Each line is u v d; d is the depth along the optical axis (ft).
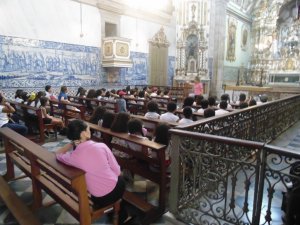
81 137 8.09
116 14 41.73
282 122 25.76
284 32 66.08
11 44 29.19
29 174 10.76
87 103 26.07
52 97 26.86
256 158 8.12
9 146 12.97
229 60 59.06
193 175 10.08
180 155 10.18
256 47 67.00
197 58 52.01
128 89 36.32
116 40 37.91
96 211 8.36
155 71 51.67
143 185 13.12
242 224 8.89
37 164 10.15
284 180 7.88
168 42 54.03
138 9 45.83
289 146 21.09
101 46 39.73
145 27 48.03
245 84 66.85
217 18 49.42
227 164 9.03
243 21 63.26
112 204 8.66
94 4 38.01
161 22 51.80
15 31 29.43
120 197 8.80
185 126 10.53
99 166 8.10
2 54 28.53
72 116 22.93
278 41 66.54
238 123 15.25
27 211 9.73
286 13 65.16
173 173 10.39
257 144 7.90
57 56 34.04
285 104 26.14
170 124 13.20
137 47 46.80
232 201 9.18
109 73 41.52
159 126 11.52
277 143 22.07
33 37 31.19
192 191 10.46
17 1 29.30
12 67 29.50
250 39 68.49
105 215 10.27
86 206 7.80
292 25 62.95
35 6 31.04
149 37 49.24
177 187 10.32
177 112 18.76
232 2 55.93
